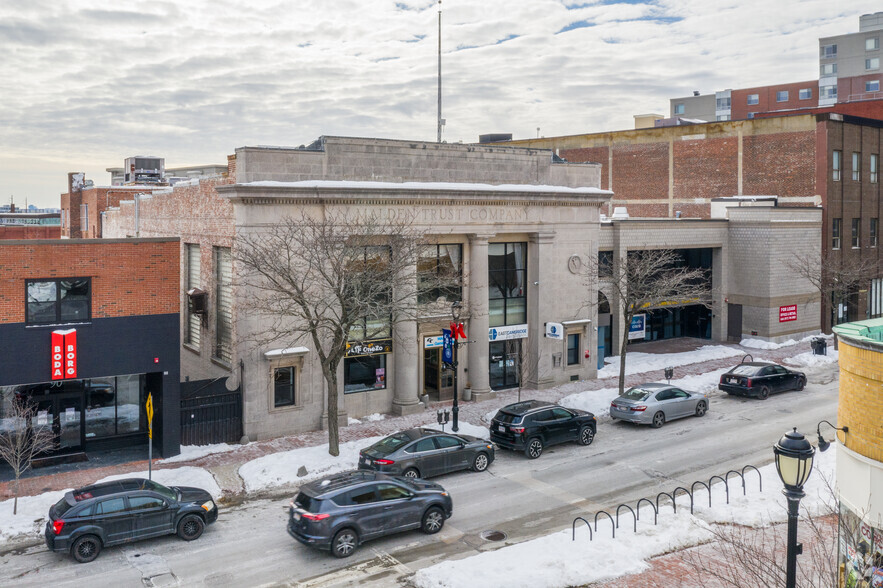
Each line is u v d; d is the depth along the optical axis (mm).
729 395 34625
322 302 25938
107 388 26172
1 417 24062
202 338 32594
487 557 17031
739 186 52750
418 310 30281
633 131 58812
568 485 22703
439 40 38031
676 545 17938
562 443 27109
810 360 41531
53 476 23297
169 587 16250
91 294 23906
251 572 17000
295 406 28125
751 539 18062
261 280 26781
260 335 27031
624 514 20062
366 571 17031
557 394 34062
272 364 27422
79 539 17453
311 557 17812
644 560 17156
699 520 19328
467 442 23891
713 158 54219
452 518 20203
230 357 30047
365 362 30438
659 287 35375
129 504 18062
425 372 32656
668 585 15906
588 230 36438
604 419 30641
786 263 46594
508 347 35156
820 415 30625
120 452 25922
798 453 10750
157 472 23297
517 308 34938
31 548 18281
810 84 114812
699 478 23094
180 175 75000
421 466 22672
